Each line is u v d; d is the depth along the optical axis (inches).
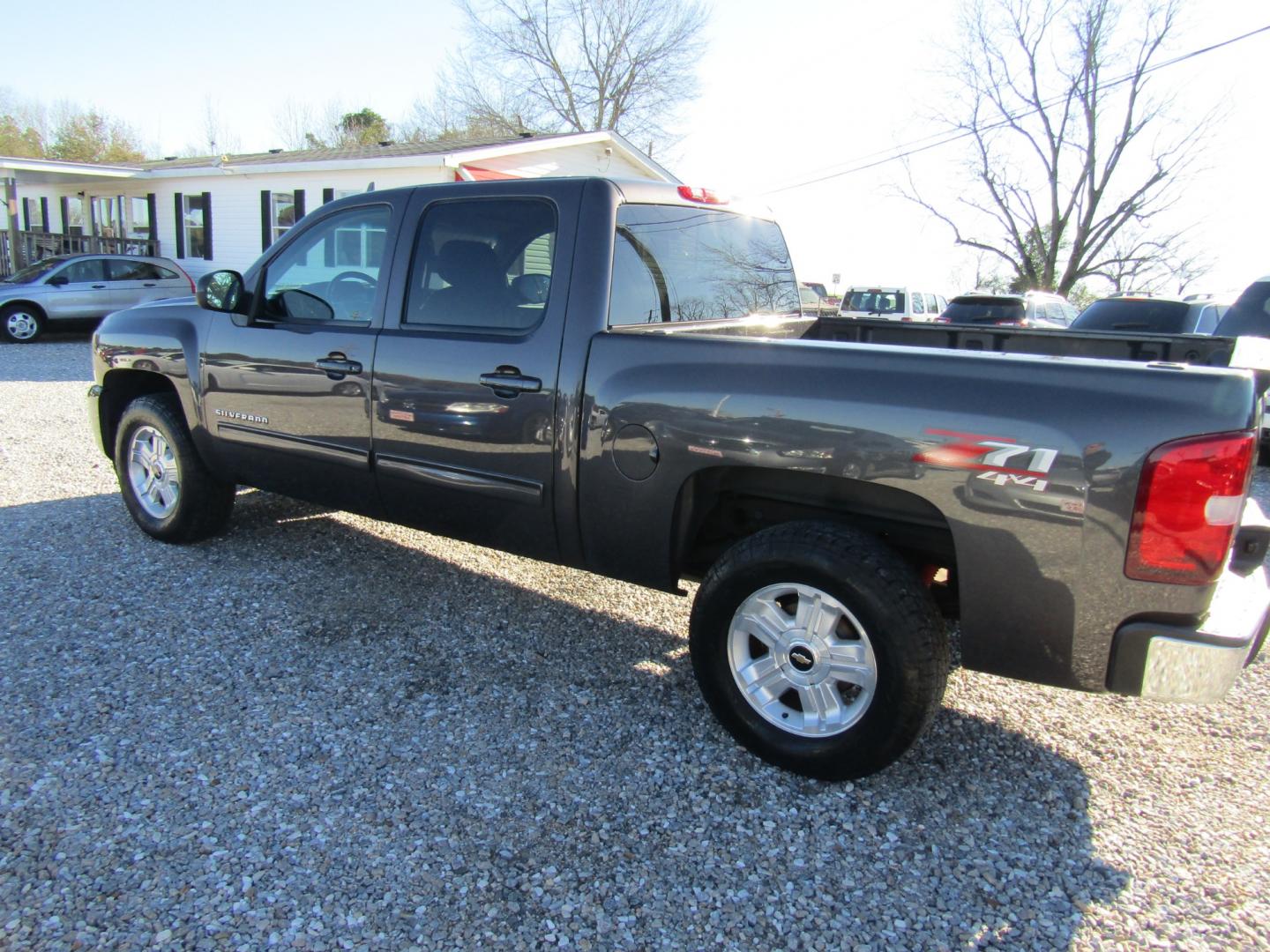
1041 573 96.7
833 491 115.3
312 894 90.7
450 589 174.9
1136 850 102.7
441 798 107.7
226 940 84.2
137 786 107.0
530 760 116.6
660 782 112.8
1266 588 105.5
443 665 142.4
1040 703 137.6
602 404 122.0
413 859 96.6
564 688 136.6
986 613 101.2
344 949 83.8
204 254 781.9
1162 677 94.0
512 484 132.9
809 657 111.8
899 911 92.0
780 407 108.1
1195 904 94.0
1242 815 109.9
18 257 808.9
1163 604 92.8
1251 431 89.6
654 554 122.7
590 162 738.2
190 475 183.2
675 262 141.9
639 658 148.2
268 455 166.4
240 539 197.6
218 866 93.9
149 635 148.5
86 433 313.7
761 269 167.8
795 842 102.3
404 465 145.1
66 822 99.8
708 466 113.9
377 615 160.6
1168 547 90.8
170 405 187.2
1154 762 121.5
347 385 150.3
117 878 91.5
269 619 156.9
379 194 150.7
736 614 116.3
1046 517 95.0
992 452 96.5
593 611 167.5
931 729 128.5
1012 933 89.4
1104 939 88.8
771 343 111.3
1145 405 91.0
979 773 117.6
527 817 104.8
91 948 82.4
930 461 99.9
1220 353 136.6
